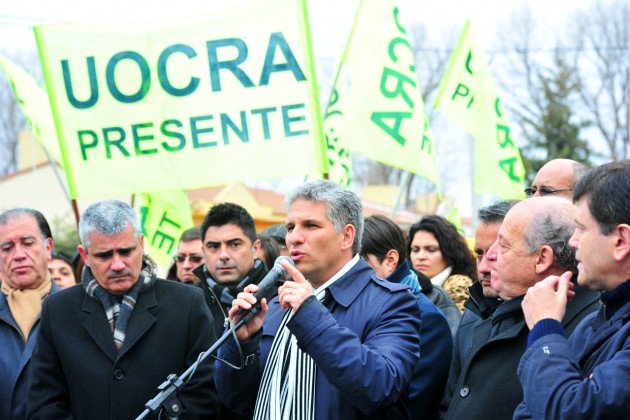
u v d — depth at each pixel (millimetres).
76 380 4434
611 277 3068
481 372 3857
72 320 4555
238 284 5660
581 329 3330
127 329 4504
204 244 5738
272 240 6672
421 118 6863
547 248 3691
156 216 7926
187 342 4586
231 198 31094
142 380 4430
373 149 6777
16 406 4938
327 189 3906
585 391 2865
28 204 36219
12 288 5234
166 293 4652
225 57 5977
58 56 6031
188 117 5969
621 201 3020
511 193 7645
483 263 4266
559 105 33969
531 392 3031
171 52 6016
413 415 4434
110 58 6031
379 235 4957
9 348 5074
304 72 5918
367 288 3898
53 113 6000
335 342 3492
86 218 4535
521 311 3787
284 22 5961
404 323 3781
